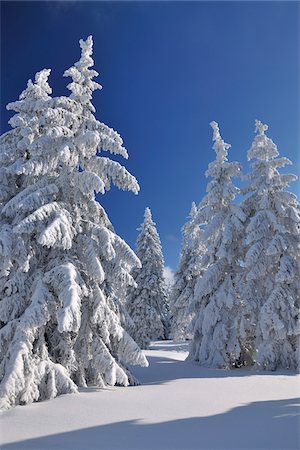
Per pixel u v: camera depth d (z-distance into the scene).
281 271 19.97
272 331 19.92
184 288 42.31
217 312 21.38
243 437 7.33
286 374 17.72
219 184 24.05
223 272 22.92
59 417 8.98
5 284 12.05
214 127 25.03
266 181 22.22
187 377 15.95
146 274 40.88
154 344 44.12
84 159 13.88
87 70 14.72
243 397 11.59
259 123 23.44
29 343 10.95
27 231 11.65
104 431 7.95
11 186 13.96
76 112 13.99
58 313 10.77
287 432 7.60
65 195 13.29
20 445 7.11
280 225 21.06
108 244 12.63
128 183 13.41
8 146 14.23
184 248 43.44
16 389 9.93
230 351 20.52
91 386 12.76
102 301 12.47
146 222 43.75
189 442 7.14
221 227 23.64
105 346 12.24
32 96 14.38
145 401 10.67
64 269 11.88
